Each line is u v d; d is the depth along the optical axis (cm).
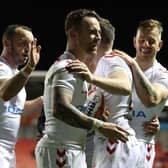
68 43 1033
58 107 962
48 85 1009
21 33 1255
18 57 1264
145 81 1151
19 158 2083
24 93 1282
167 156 2233
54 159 1006
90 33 1012
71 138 1010
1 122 1240
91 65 1178
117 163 1141
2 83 1188
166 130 2339
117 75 1060
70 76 977
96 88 1106
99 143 1158
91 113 1102
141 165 1238
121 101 1138
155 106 1237
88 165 1195
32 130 2167
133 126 1247
